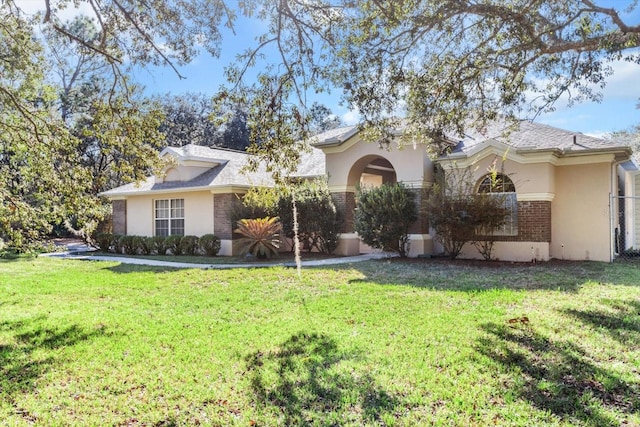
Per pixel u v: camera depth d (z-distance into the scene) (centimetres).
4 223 873
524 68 922
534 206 1516
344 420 418
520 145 1550
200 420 428
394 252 1833
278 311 853
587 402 444
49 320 816
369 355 583
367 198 1688
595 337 637
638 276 1161
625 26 722
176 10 772
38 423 427
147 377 534
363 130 945
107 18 788
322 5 723
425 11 757
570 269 1302
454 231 1553
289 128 773
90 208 988
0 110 952
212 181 2058
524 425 402
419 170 1702
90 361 595
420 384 491
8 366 580
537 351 584
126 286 1196
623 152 1445
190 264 1680
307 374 526
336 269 1389
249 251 1806
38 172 946
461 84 921
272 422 420
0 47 918
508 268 1351
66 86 2569
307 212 1862
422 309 819
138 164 946
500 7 743
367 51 823
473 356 568
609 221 1500
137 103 913
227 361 580
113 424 424
